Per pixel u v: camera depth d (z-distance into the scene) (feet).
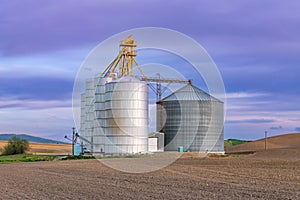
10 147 268.41
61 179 84.89
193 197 57.52
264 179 81.15
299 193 61.36
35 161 164.96
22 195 62.23
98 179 83.56
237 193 61.41
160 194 60.49
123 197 57.98
